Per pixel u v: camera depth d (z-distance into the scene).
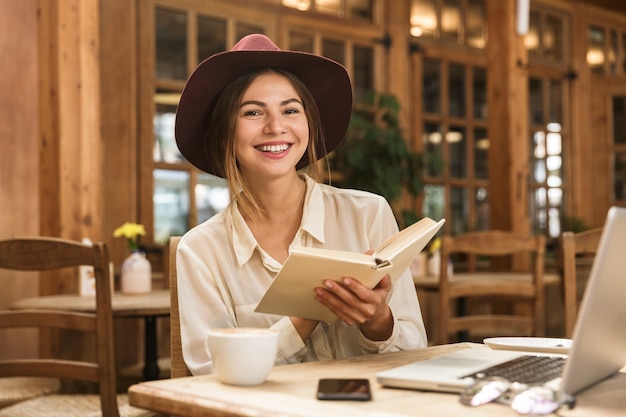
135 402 1.04
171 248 1.50
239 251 1.48
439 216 5.66
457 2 5.85
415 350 1.37
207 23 4.59
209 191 4.54
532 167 6.31
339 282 1.20
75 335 3.58
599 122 6.74
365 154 5.00
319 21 5.12
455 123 5.77
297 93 1.54
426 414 0.88
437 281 3.77
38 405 2.34
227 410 0.92
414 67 5.59
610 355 1.05
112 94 4.22
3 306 3.78
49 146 3.66
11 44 3.84
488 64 5.05
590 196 6.70
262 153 1.47
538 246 3.18
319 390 0.97
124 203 4.22
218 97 1.56
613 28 6.89
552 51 6.54
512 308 4.97
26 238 2.24
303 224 1.51
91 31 3.71
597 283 0.88
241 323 1.46
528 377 1.04
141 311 2.75
